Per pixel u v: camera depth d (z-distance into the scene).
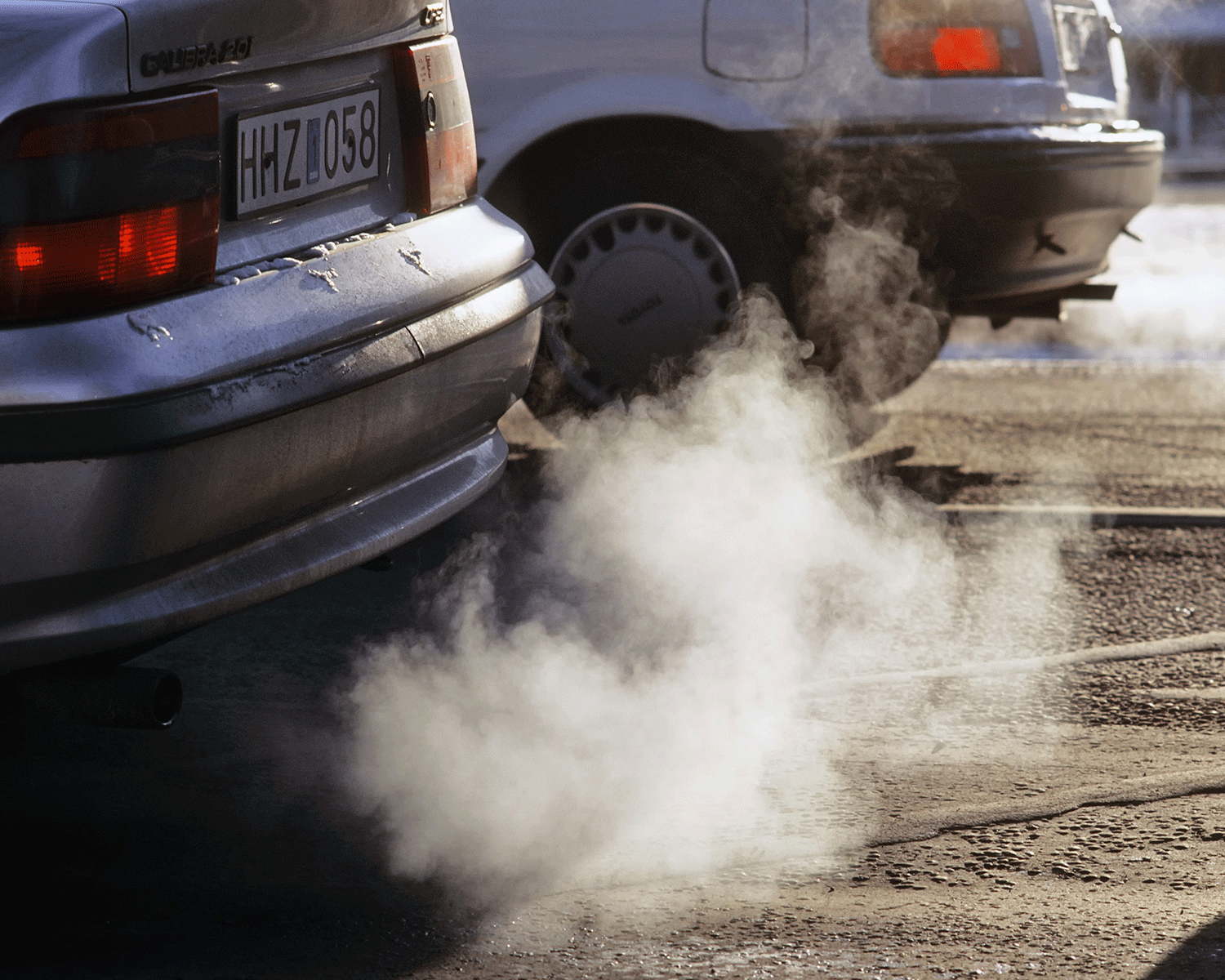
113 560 2.79
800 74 6.04
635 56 6.11
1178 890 3.08
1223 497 6.08
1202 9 25.19
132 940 2.91
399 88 3.81
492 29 6.17
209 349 2.93
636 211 6.23
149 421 2.77
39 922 2.98
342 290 3.31
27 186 2.75
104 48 2.84
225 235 3.17
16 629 2.75
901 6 6.02
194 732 3.90
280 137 3.32
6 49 2.77
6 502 2.69
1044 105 6.13
